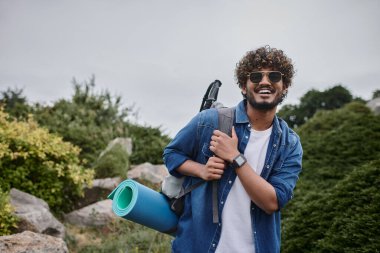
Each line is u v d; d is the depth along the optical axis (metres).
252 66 2.32
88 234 6.41
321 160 7.75
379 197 4.32
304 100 17.95
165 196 2.44
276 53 2.32
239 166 2.15
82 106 11.50
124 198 2.44
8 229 5.18
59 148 6.95
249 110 2.34
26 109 11.05
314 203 5.07
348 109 10.05
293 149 2.39
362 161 7.34
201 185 2.29
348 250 4.04
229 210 2.23
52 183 6.81
